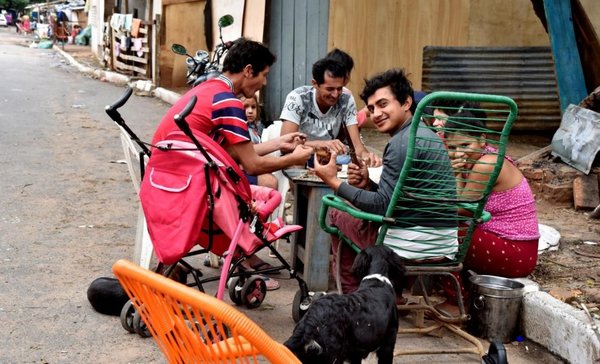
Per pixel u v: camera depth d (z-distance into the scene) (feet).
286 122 17.44
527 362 13.25
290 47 35.94
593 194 21.57
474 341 13.01
